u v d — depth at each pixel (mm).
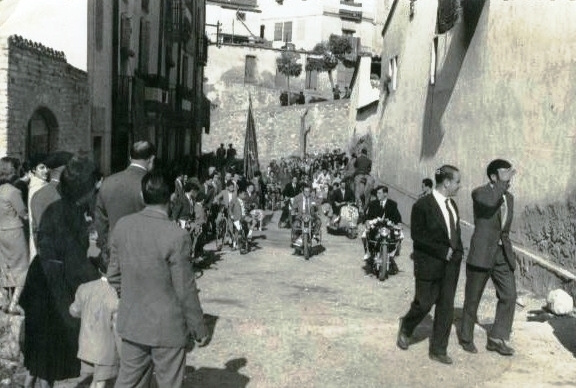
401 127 23531
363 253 15555
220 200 15570
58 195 5516
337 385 6277
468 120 14703
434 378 6473
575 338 7707
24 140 13969
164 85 29828
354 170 23625
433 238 6762
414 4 21750
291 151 48938
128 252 4418
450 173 6699
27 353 5520
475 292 7145
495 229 7027
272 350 7176
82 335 5199
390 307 10047
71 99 17344
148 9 27234
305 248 14430
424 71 19953
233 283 11641
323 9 64812
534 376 6535
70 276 5465
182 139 37406
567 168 9828
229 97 57344
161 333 4355
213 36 66375
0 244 7809
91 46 19562
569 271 9516
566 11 10156
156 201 4492
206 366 6676
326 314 9320
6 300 7930
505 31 12531
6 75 12969
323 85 63469
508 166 6926
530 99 11258
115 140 21984
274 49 62031
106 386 5590
